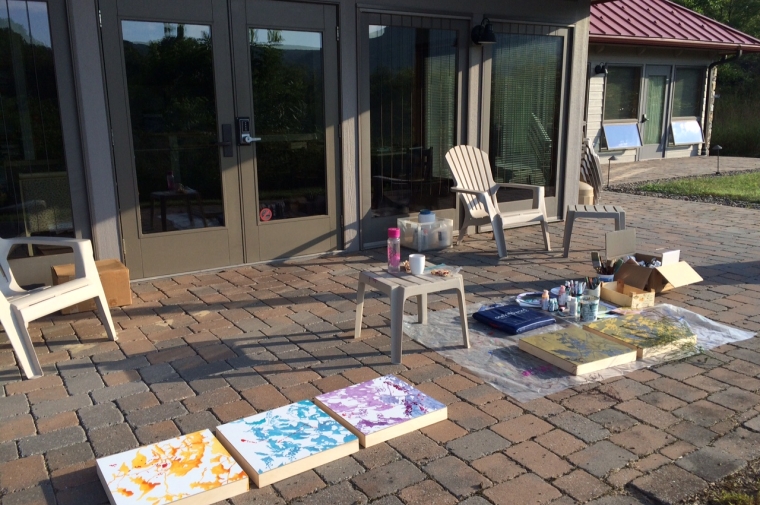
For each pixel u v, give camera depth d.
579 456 2.34
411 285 3.15
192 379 3.02
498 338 3.49
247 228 4.97
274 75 4.88
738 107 15.62
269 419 2.55
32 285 4.21
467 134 6.05
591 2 6.62
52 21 4.02
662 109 13.21
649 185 9.68
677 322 3.61
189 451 2.32
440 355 3.27
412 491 2.14
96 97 4.21
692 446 2.41
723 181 9.98
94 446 2.44
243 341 3.49
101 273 3.94
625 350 3.18
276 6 4.77
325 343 3.45
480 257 5.33
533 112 6.51
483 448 2.40
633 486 2.16
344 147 5.30
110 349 3.40
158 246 4.63
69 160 4.21
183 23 4.43
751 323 3.71
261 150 4.92
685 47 12.06
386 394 2.75
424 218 5.56
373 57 5.34
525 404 2.74
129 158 4.40
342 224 5.43
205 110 4.63
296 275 4.79
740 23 20.22
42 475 2.26
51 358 3.29
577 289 3.85
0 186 4.04
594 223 6.80
